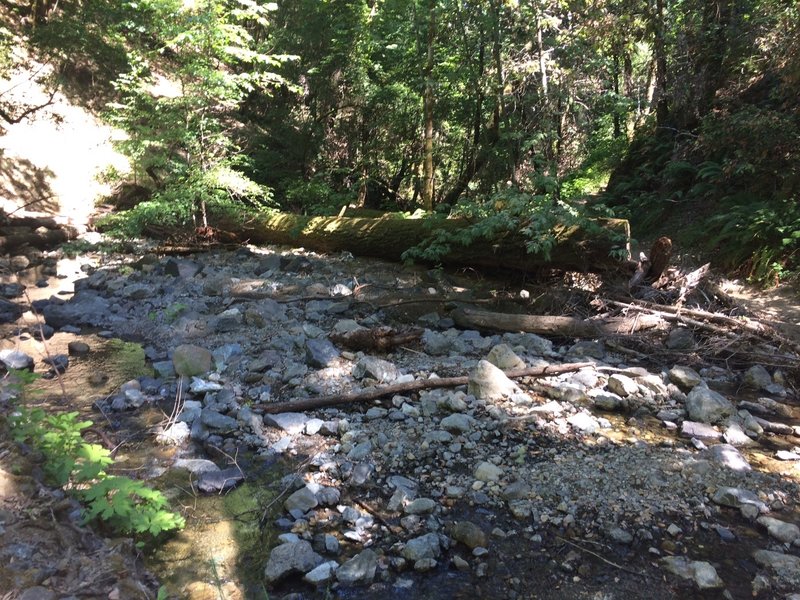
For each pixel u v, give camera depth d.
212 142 10.40
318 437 4.21
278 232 10.48
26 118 12.73
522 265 8.30
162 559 2.88
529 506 3.34
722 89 10.80
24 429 3.14
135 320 6.92
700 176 10.30
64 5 15.16
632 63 15.57
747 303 7.27
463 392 4.89
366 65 13.75
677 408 4.86
